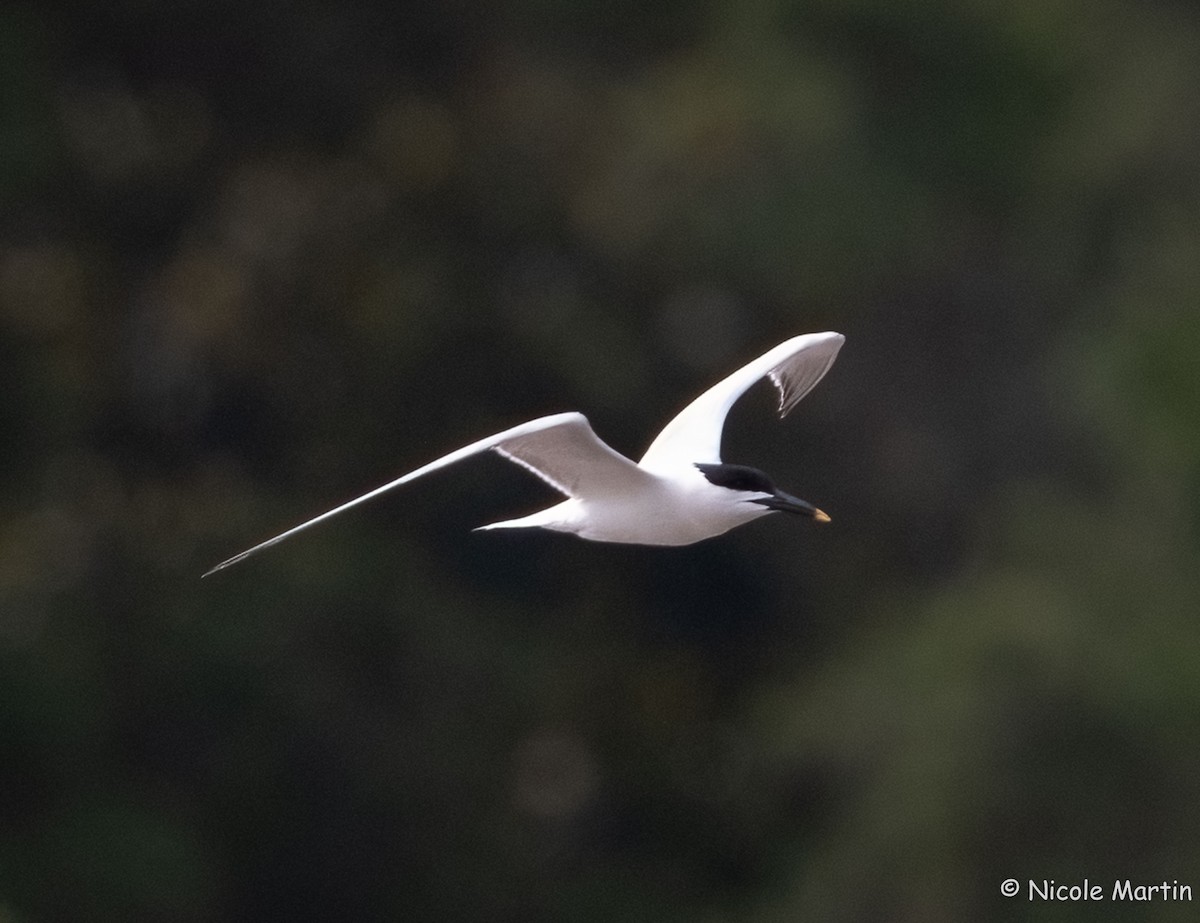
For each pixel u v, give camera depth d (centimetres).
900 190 1656
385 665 1673
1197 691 1422
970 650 1461
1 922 1274
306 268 1709
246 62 1773
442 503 1780
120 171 1748
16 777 1465
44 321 1656
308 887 1648
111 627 1598
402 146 1733
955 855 1416
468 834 1678
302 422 1769
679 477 755
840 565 1752
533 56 1770
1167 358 1456
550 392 1767
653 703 1794
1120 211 1708
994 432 1734
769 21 1686
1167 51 1738
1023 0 1700
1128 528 1525
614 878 1717
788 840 1650
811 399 1747
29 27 1623
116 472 1714
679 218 1658
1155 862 1402
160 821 1514
